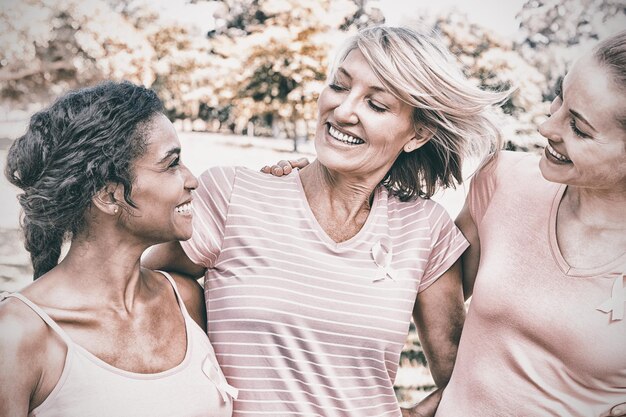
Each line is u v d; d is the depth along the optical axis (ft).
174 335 4.69
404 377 10.98
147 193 4.39
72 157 4.22
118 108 4.29
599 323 4.99
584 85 4.83
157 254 5.29
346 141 5.18
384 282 5.23
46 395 4.16
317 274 5.11
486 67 15.03
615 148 4.83
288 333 5.02
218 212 5.18
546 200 5.31
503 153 5.72
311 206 5.32
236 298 5.02
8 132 15.75
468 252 5.94
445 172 5.69
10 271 13.29
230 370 5.03
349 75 5.08
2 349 3.98
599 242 5.08
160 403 4.36
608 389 5.09
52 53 16.34
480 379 5.43
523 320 5.20
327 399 5.11
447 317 5.85
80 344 4.27
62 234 4.50
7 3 16.15
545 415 5.21
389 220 5.47
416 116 5.33
